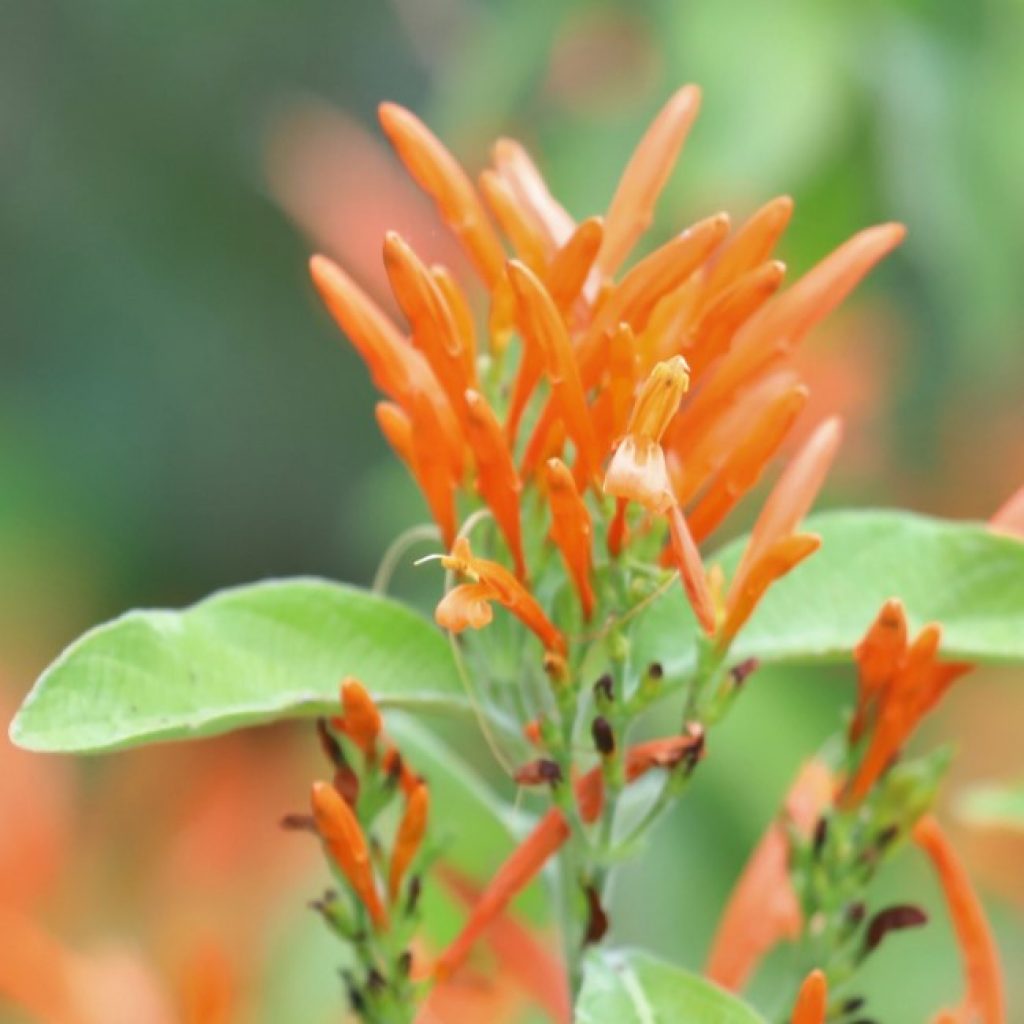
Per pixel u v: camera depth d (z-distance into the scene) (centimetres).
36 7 1376
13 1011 638
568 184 819
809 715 784
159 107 1396
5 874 662
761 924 432
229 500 1416
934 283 819
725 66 747
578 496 347
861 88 757
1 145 1373
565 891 402
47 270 1378
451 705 392
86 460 1338
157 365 1389
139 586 1353
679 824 770
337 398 1429
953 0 769
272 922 680
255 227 1404
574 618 367
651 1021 356
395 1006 388
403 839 387
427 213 871
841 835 410
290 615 384
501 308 384
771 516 371
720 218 348
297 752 870
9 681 1041
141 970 607
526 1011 571
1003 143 759
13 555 1222
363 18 1417
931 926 844
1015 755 920
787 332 368
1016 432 930
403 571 891
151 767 780
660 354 361
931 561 414
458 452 371
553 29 845
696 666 378
